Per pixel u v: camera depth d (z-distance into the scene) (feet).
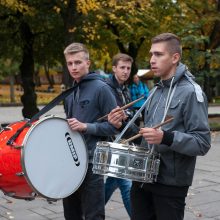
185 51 48.73
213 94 120.57
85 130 11.56
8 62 96.73
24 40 50.52
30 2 45.88
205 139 9.12
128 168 8.87
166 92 9.59
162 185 9.43
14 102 100.63
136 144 10.74
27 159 10.54
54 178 11.09
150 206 10.12
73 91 12.22
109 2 46.73
